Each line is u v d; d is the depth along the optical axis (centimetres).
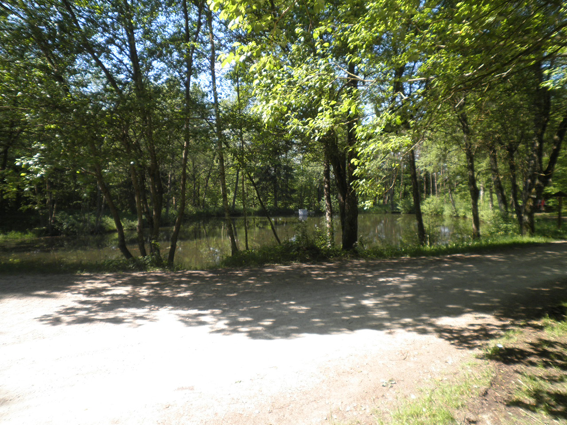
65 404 310
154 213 1268
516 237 1487
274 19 413
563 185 2084
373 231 2469
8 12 884
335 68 607
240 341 453
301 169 1656
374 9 442
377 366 377
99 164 968
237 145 1380
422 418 279
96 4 1057
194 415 292
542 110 1185
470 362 380
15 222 2806
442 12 398
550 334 450
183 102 1162
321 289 736
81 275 909
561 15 334
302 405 306
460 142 1745
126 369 377
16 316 561
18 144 1053
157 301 655
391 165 541
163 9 1191
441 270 898
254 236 2347
